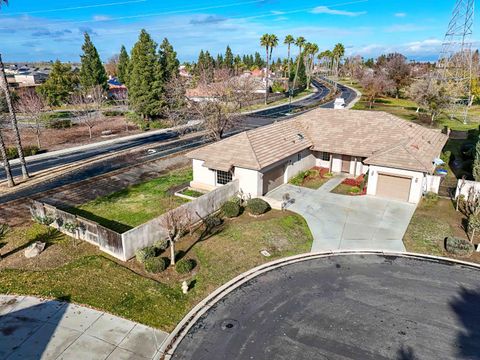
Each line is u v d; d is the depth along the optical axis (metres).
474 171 28.00
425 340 14.16
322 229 23.34
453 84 71.00
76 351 13.66
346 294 17.02
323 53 167.88
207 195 24.52
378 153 28.78
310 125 36.38
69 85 83.81
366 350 13.69
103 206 27.09
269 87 103.31
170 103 56.38
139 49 58.06
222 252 20.45
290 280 18.14
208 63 96.81
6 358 13.33
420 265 19.44
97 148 45.50
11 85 92.19
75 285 17.48
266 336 14.44
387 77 92.25
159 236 21.33
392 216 25.06
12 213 25.91
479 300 16.55
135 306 16.11
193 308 16.11
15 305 16.19
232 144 29.45
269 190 29.42
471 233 22.00
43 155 42.00
